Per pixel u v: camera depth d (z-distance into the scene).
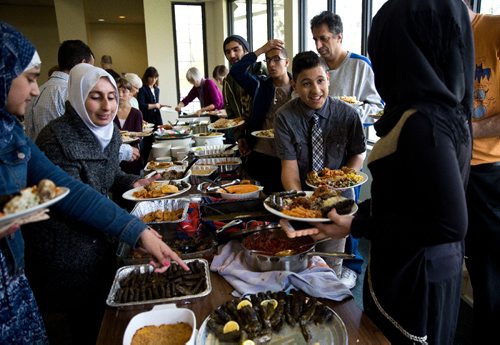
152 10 7.36
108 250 1.39
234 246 1.30
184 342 0.85
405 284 0.91
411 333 0.92
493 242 1.69
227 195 1.74
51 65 10.59
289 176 1.80
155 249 1.08
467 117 0.86
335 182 1.64
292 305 0.95
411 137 0.74
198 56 7.93
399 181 0.80
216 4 7.61
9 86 0.85
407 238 0.80
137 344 0.84
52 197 0.75
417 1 0.75
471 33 0.81
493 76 1.59
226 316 0.90
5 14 10.01
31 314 1.03
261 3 6.42
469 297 2.19
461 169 0.84
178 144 3.26
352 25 3.82
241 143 2.77
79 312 1.37
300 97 1.80
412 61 0.75
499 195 1.67
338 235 0.97
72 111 1.32
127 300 1.02
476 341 1.85
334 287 1.05
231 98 3.34
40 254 1.24
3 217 0.66
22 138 1.01
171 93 7.79
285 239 1.27
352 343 0.86
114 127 1.54
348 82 2.64
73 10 7.58
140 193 1.75
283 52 2.42
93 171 1.37
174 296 1.04
